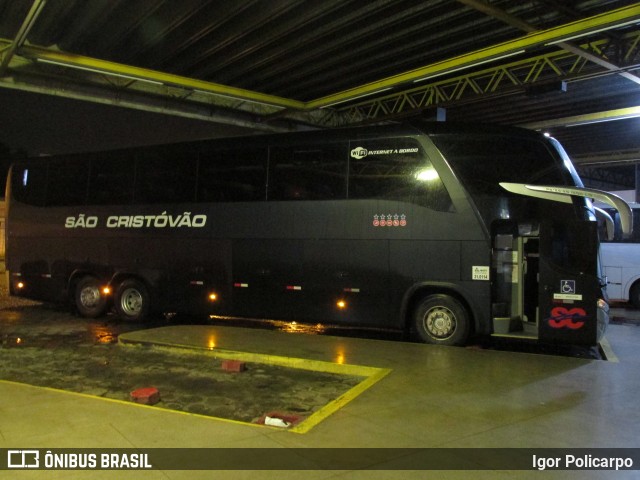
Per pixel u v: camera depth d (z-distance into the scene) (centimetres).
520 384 642
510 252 900
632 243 1530
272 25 1395
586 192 838
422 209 926
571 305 827
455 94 1934
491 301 876
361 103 2247
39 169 1376
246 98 1939
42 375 763
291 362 784
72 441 464
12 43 1480
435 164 923
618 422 518
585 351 955
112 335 1090
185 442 463
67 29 1467
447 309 911
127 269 1223
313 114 2347
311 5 1262
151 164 1216
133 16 1346
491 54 1417
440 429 497
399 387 629
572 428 502
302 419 554
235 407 618
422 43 1460
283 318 1041
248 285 1073
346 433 486
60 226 1325
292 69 1734
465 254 892
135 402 611
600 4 1209
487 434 486
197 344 885
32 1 1315
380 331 1177
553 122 2084
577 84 1798
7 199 1413
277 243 1047
